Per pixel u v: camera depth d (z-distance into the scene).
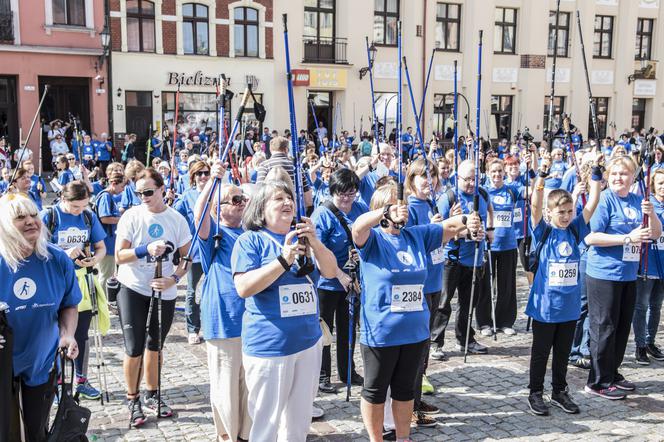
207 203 4.23
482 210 6.25
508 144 25.53
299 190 3.65
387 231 4.11
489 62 27.95
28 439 3.66
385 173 8.27
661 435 4.73
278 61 24.97
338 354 5.62
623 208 5.27
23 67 21.52
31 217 3.52
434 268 5.48
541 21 28.62
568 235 5.00
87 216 5.38
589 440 4.64
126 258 4.71
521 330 7.30
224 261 4.18
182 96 23.75
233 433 4.14
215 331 4.07
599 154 6.33
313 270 3.69
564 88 29.73
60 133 20.36
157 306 4.79
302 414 3.72
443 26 27.38
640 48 31.50
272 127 25.06
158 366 4.94
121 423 4.88
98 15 22.39
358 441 4.62
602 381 5.41
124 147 21.75
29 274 3.56
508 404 5.26
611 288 5.27
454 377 5.86
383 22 26.44
